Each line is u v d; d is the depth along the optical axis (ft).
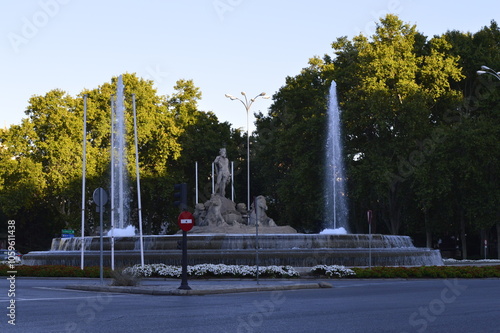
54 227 318.04
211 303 71.00
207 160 303.89
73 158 268.82
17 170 266.36
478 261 204.23
